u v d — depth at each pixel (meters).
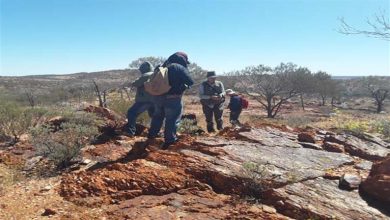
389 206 5.01
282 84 33.06
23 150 7.72
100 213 4.76
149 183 5.44
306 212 4.78
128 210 4.82
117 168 5.89
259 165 5.60
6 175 6.19
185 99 42.47
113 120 10.17
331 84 50.09
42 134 7.20
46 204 5.04
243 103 12.01
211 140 7.27
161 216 4.64
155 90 7.16
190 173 5.76
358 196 5.21
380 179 5.16
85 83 58.06
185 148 6.86
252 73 33.72
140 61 36.69
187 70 7.30
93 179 5.53
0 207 4.95
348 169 6.30
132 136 8.76
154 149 7.02
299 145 7.50
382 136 9.69
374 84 59.59
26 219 4.62
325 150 7.45
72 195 5.25
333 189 5.38
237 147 6.81
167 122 7.23
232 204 5.08
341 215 4.71
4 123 8.71
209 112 10.68
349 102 61.94
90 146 7.87
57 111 10.14
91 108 10.57
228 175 5.59
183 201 5.07
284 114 34.72
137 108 8.77
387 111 47.91
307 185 5.45
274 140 7.64
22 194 5.41
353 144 7.68
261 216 4.68
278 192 5.18
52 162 6.90
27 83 69.00
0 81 76.06
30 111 9.18
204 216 4.68
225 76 38.25
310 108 43.25
